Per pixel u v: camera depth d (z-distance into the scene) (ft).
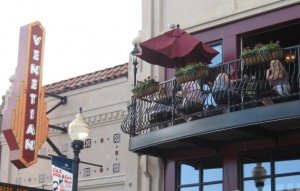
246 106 44.21
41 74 57.31
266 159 45.37
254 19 48.52
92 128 57.36
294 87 42.91
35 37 57.67
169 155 50.90
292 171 43.70
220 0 51.11
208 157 48.70
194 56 47.70
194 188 48.96
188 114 45.62
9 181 61.46
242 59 42.39
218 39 50.47
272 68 41.24
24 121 54.90
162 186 50.65
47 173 58.54
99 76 58.54
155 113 47.65
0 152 63.36
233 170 46.47
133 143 49.11
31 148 54.60
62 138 58.95
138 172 52.16
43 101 56.95
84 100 58.44
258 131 43.50
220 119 42.83
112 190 53.93
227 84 43.55
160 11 55.36
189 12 53.16
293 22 46.60
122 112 55.01
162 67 53.31
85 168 56.59
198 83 45.27
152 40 47.06
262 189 44.98
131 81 54.90
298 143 43.60
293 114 39.17
